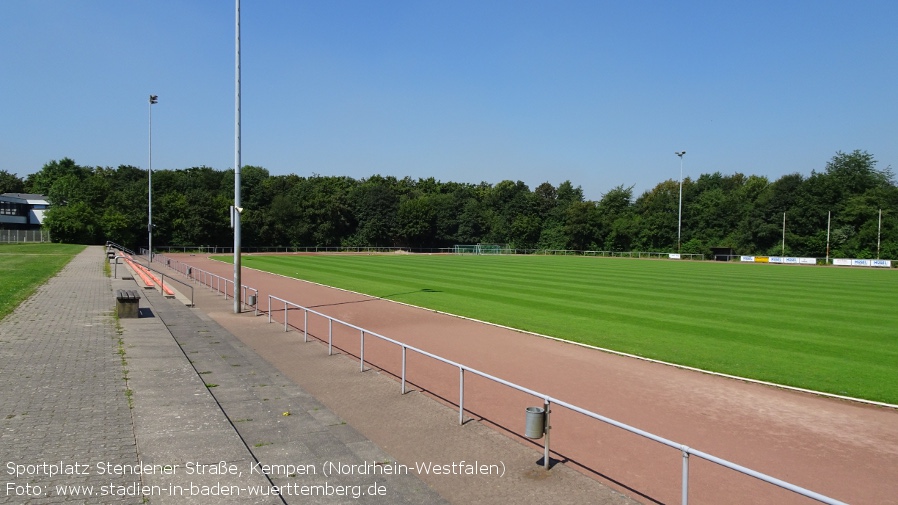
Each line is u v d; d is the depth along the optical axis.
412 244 118.69
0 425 8.41
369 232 113.00
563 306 26.86
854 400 12.51
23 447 7.58
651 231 105.38
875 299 30.81
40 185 120.88
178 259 66.06
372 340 18.34
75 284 29.78
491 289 34.53
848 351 17.41
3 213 91.69
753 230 94.00
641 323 22.16
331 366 14.31
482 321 22.39
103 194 94.75
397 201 122.19
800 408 11.96
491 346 17.78
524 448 9.03
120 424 8.59
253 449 8.27
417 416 10.47
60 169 123.38
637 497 7.62
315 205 108.12
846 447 9.82
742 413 11.58
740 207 103.19
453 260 73.50
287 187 118.75
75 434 8.12
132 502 6.11
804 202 90.06
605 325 21.67
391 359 15.60
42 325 17.03
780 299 30.36
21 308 20.42
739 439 10.12
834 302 29.25
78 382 10.85
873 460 9.26
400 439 9.26
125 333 16.16
